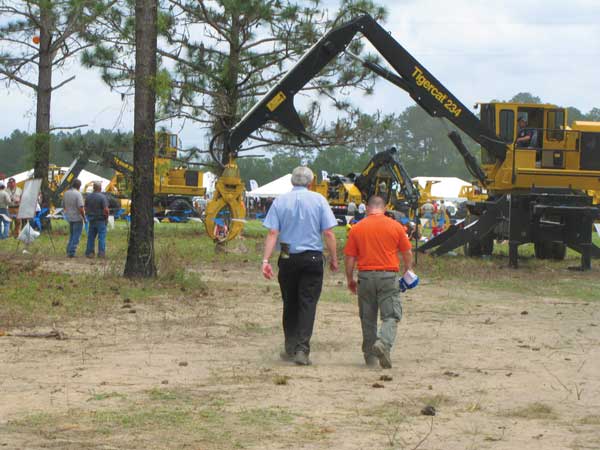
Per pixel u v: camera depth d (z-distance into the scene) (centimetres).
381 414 800
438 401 861
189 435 711
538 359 1129
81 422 747
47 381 926
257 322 1429
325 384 942
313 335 1329
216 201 2892
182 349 1162
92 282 1811
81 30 3497
